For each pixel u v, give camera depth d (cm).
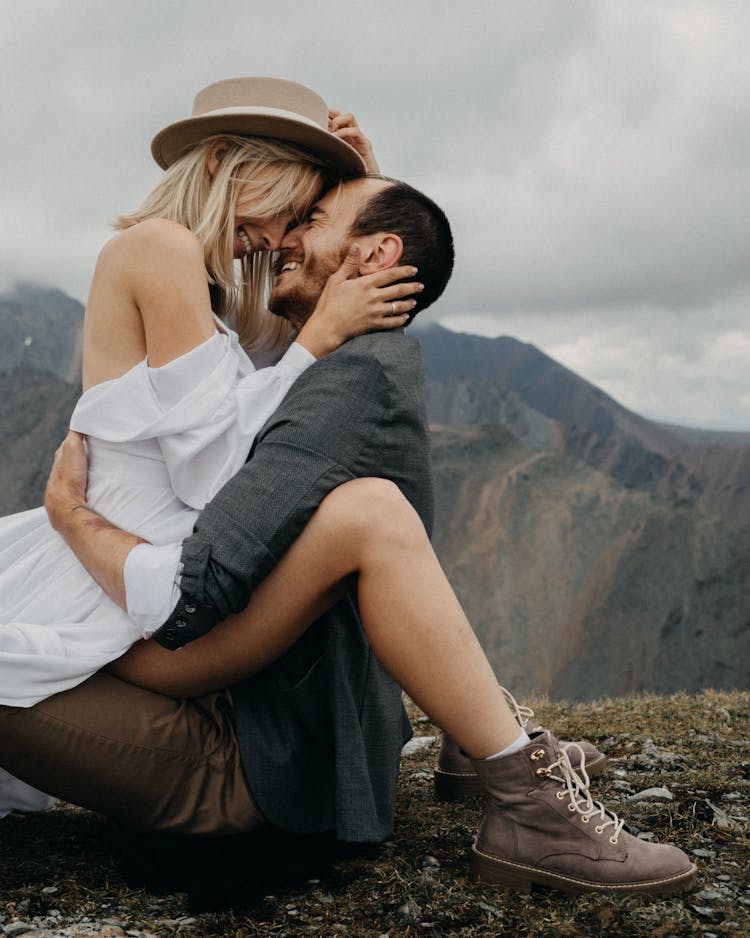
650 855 213
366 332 236
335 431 210
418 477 229
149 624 200
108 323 230
